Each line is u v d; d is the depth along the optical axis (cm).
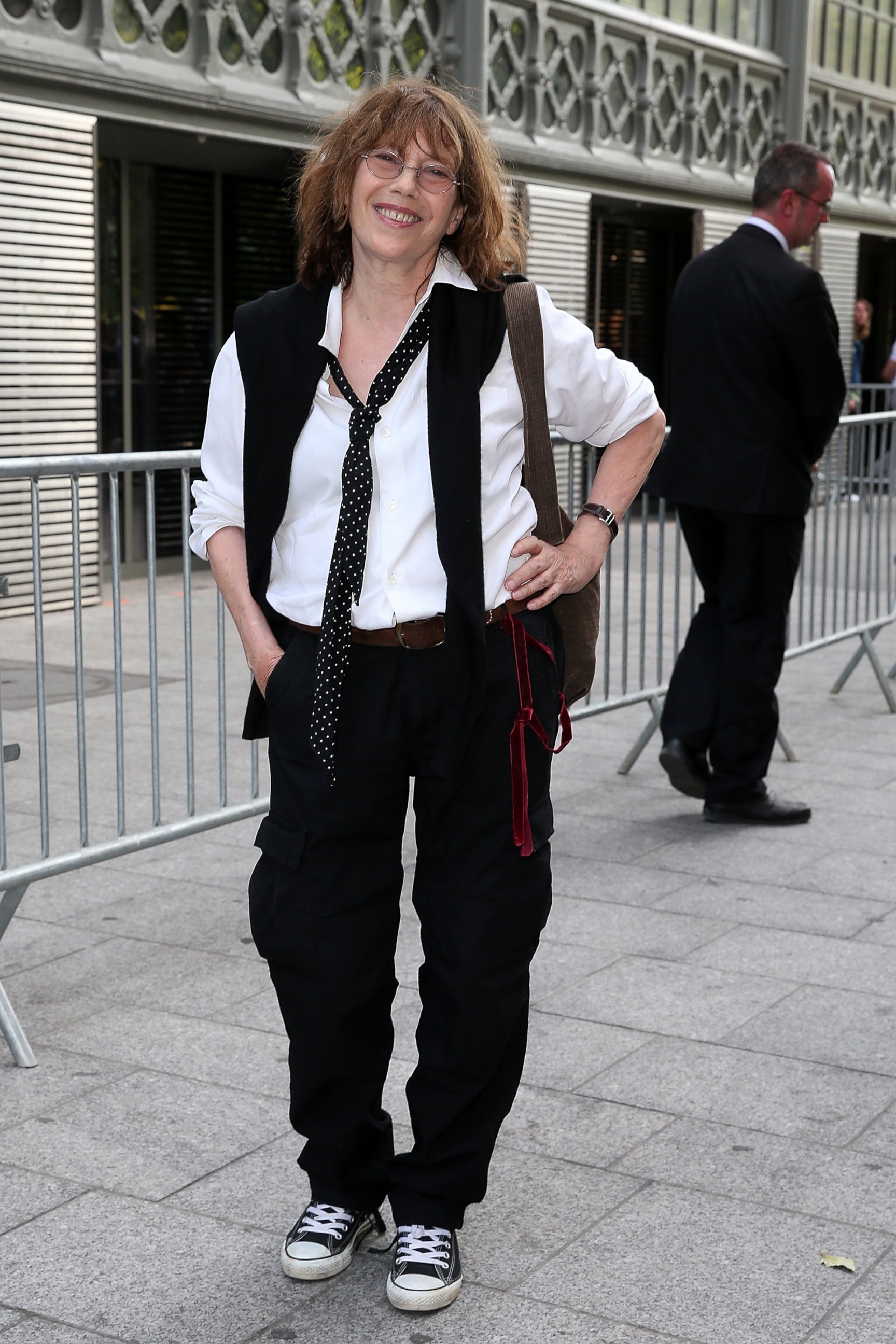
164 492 1066
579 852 489
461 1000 239
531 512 238
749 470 489
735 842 503
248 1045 342
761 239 494
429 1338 235
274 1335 236
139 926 421
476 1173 247
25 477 346
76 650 365
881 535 716
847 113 1681
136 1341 234
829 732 666
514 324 231
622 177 1301
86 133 873
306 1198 277
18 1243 261
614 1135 300
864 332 1755
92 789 550
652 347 1555
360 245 227
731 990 376
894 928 421
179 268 1073
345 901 240
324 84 1018
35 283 862
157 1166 287
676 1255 258
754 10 1473
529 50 1191
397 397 229
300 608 236
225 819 413
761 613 506
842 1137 300
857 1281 250
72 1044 342
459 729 231
